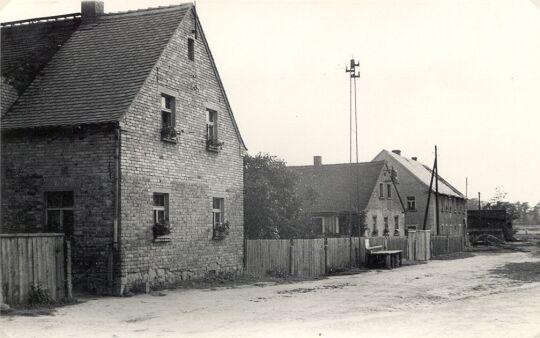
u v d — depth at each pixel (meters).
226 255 24.00
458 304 16.12
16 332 11.27
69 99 19.52
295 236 38.53
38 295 14.67
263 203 36.00
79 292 17.94
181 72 21.59
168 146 20.61
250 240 25.59
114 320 13.00
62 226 18.83
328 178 54.75
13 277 14.08
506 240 81.94
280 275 26.14
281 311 14.63
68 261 15.84
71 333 11.27
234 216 24.88
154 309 14.91
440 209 70.69
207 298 17.42
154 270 19.56
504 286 21.52
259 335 11.18
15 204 19.14
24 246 14.44
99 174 18.25
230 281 22.72
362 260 33.72
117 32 22.17
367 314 14.11
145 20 22.25
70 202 18.89
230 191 24.70
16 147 19.27
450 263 37.12
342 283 23.11
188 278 21.45
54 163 18.80
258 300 17.00
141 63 20.17
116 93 19.19
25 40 23.03
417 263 37.38
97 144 18.34
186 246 21.41
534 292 19.38
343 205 51.41
